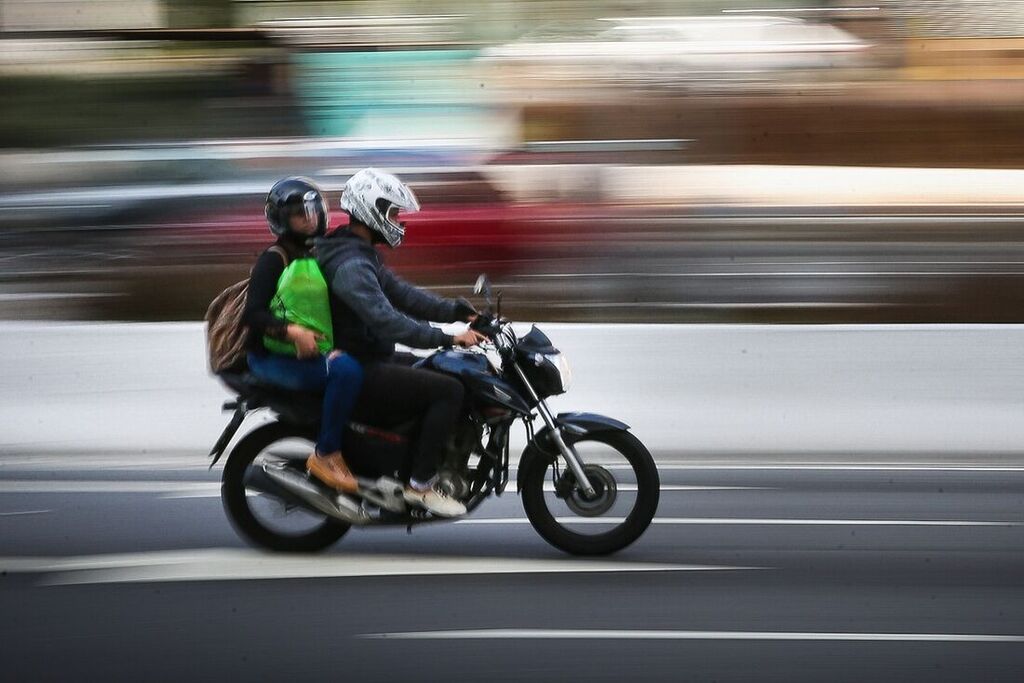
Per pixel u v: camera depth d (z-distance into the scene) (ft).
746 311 97.60
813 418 58.85
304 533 41.27
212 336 40.14
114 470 54.80
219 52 128.26
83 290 106.52
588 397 58.54
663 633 33.42
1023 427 58.70
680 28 125.39
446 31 121.60
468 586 37.65
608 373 58.75
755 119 126.93
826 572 39.73
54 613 34.94
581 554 40.86
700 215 115.24
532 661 31.14
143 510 47.24
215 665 30.83
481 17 121.29
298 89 123.75
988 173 122.62
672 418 58.59
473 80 120.26
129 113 130.52
